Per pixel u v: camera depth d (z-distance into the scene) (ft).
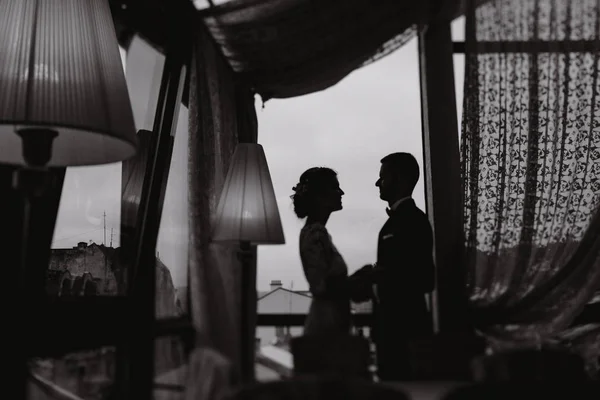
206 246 10.24
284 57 11.58
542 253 10.54
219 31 11.48
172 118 11.87
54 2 7.47
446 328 10.57
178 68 11.94
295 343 8.23
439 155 11.71
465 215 10.89
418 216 10.13
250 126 12.03
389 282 9.75
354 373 8.07
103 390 8.86
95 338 8.55
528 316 10.32
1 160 7.34
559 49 10.91
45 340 7.79
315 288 9.13
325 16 11.21
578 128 10.80
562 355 7.28
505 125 10.85
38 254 8.97
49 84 7.02
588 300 10.37
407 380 9.18
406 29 11.29
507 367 7.24
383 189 10.68
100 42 7.74
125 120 7.31
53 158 7.60
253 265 10.28
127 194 11.89
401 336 9.58
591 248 10.45
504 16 10.95
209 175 10.85
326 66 11.60
